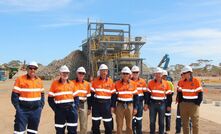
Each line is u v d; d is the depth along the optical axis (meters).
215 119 16.27
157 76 10.41
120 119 9.70
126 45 62.31
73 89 8.94
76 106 8.95
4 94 30.05
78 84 9.88
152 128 10.47
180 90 9.70
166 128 12.20
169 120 12.16
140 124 10.84
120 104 9.68
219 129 13.21
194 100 9.54
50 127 13.57
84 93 9.89
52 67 74.94
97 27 61.84
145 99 10.52
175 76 47.69
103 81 9.81
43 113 17.89
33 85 8.39
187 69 9.55
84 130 9.93
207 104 23.94
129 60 56.91
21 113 8.24
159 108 10.41
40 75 73.00
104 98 9.76
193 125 9.60
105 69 9.77
